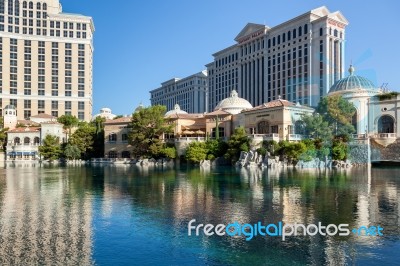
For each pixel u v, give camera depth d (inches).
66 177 2085.4
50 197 1270.9
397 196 1232.2
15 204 1126.4
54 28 7244.1
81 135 4411.9
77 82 7391.7
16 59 7007.9
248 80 6378.0
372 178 1861.5
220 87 7234.3
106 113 5930.1
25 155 4608.8
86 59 7470.5
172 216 934.4
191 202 1139.3
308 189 1421.0
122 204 1115.3
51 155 4387.3
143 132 3604.8
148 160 3612.2
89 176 2145.7
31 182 1788.9
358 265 583.8
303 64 5182.1
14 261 608.1
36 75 7121.1
